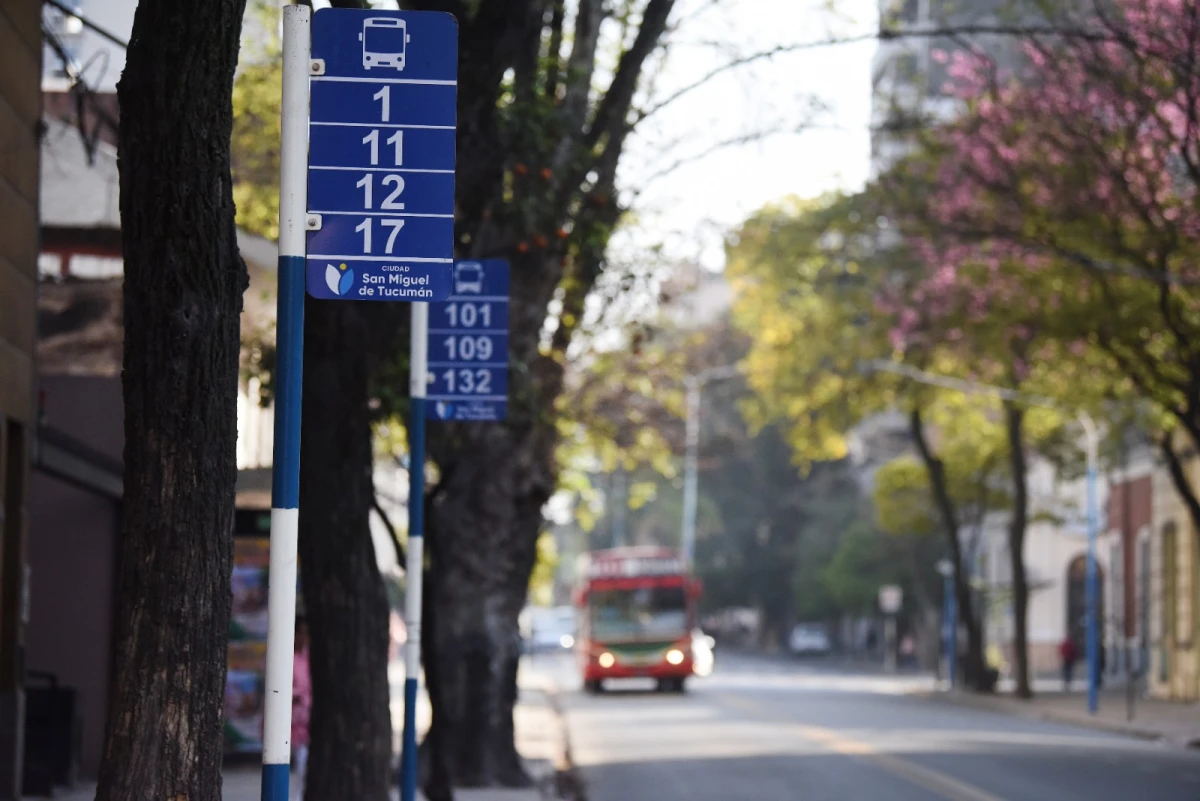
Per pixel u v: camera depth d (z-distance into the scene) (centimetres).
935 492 5856
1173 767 2789
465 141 1631
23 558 1767
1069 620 7712
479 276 1597
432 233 806
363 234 803
